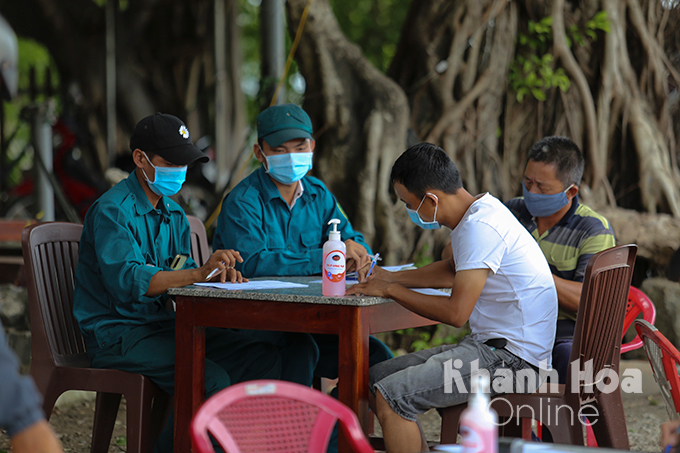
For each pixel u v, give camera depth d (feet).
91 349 20.35
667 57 41.45
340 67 40.40
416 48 41.50
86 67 68.08
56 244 20.93
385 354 22.47
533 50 41.19
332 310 16.79
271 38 44.37
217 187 57.16
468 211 17.85
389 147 39.04
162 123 20.53
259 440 11.19
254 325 17.66
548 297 18.16
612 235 22.75
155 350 19.35
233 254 19.20
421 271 20.10
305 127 23.12
